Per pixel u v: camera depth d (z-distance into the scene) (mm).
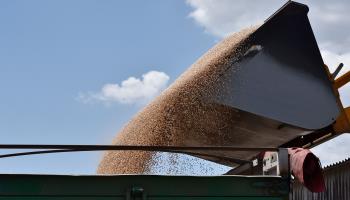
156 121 5703
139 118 6168
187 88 5723
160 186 3271
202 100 5539
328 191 7254
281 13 5762
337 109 5594
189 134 5645
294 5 5727
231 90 5465
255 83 5527
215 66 5723
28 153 3830
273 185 3357
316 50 5715
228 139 5812
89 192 3225
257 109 5418
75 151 3594
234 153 5793
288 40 5730
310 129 5500
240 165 5082
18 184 3191
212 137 5730
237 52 5738
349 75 6270
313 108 5562
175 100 5738
